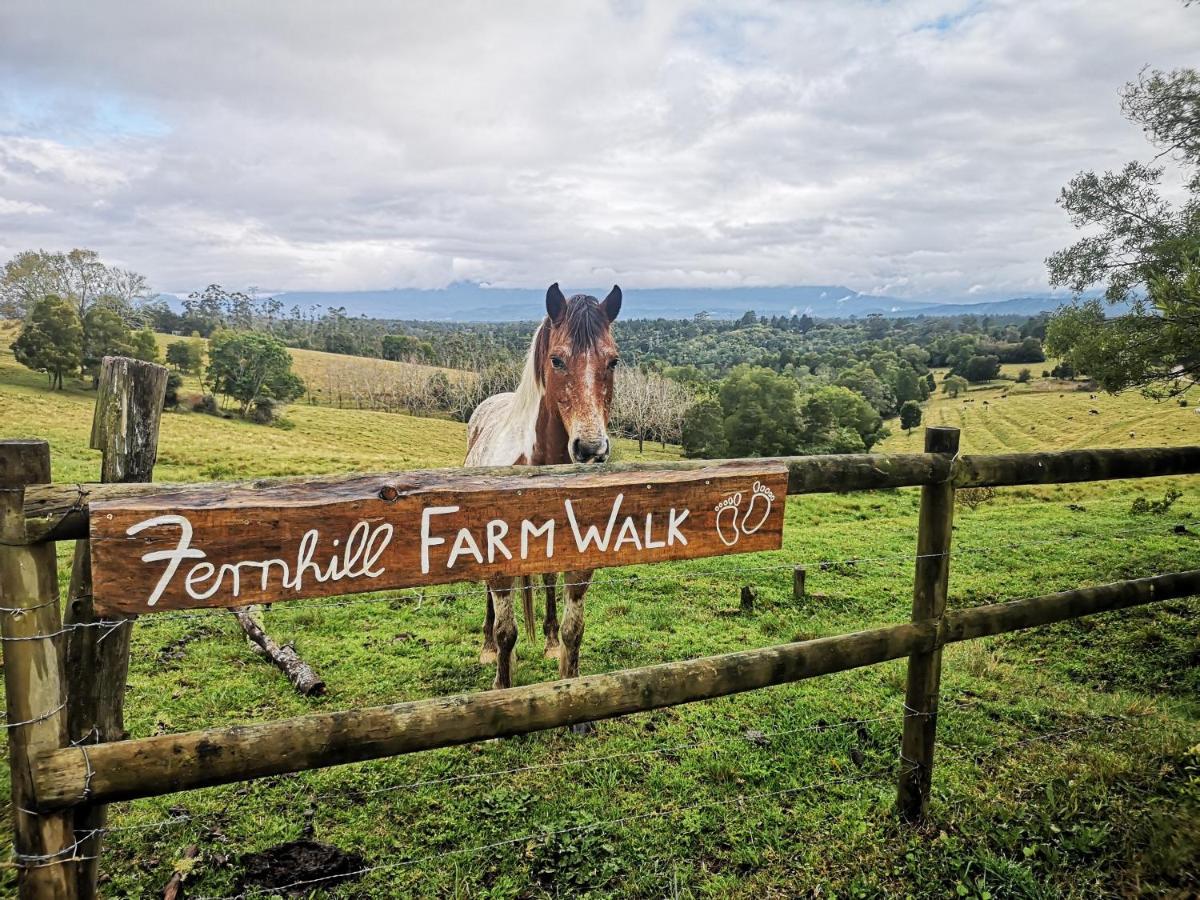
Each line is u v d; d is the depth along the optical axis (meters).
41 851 1.80
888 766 3.83
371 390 88.12
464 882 2.94
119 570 1.83
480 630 6.61
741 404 48.41
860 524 15.32
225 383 63.12
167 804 3.53
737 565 9.95
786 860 2.98
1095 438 45.25
